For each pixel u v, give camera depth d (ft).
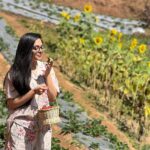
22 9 118.52
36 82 23.63
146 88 54.60
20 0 123.13
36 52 23.30
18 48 23.22
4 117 42.47
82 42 71.15
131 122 55.31
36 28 97.76
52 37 93.97
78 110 53.11
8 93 23.38
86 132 45.42
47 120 23.17
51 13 122.01
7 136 23.95
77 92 62.49
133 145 50.49
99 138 45.34
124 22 140.05
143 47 63.36
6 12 111.86
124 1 156.25
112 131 51.19
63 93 58.23
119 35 69.00
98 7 151.43
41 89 22.89
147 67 58.49
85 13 78.84
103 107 59.93
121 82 58.54
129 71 57.93
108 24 133.08
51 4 134.72
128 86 56.18
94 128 46.60
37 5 126.62
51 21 113.39
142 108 54.95
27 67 23.08
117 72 59.21
